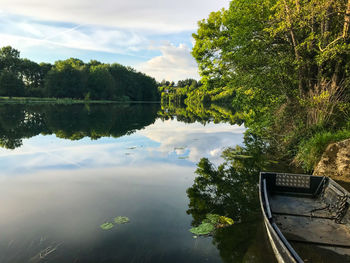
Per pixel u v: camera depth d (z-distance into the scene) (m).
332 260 3.49
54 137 14.13
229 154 10.37
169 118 27.81
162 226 4.58
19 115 25.91
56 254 3.68
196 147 11.90
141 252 3.77
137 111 38.97
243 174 7.85
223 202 5.74
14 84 62.56
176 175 7.71
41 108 38.00
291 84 10.26
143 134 15.77
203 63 22.17
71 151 10.80
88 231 4.36
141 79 106.81
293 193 5.96
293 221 4.66
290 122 10.41
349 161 7.02
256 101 11.74
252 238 4.16
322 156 7.53
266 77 10.38
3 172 7.82
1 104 43.97
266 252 3.75
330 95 8.60
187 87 83.94
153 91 111.00
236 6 15.19
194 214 5.10
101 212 5.14
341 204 4.63
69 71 74.00
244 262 3.53
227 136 15.15
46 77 71.69
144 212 5.17
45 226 4.52
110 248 3.86
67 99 69.12
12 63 71.75
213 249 3.87
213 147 11.93
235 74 13.31
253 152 10.79
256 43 11.19
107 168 8.36
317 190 5.81
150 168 8.43
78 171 8.01
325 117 8.83
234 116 30.38
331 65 8.90
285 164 8.95
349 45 7.73
